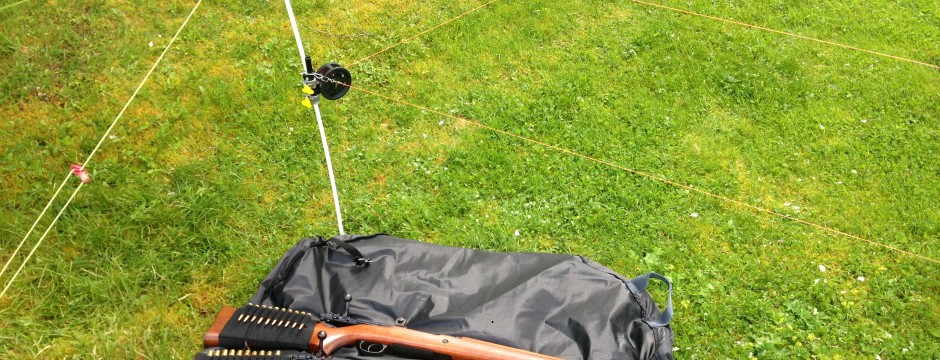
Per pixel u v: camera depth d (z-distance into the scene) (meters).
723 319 2.02
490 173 2.43
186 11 2.91
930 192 2.50
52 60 2.58
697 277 2.13
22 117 2.38
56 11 2.75
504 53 3.01
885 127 2.80
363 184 2.36
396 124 2.61
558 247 2.21
